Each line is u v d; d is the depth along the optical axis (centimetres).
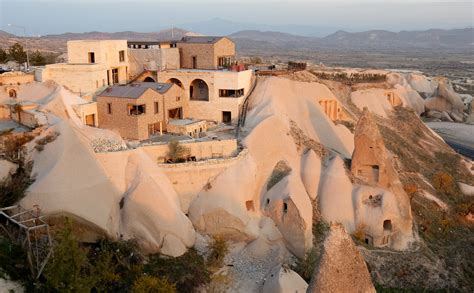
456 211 6562
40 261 3481
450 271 5281
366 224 5462
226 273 4703
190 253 4766
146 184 4828
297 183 5506
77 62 7131
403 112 9306
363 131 5766
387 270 5091
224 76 6944
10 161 4475
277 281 4344
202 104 7088
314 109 7281
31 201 4203
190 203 5291
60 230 3719
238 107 6956
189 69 7650
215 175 5409
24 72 6675
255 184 5594
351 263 2827
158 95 6225
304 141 6456
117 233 4612
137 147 5266
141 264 4309
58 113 5606
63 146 4606
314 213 5578
